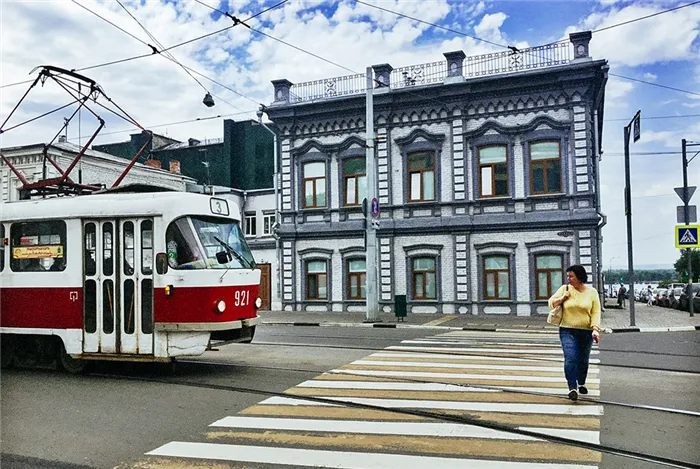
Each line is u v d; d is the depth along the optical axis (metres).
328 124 28.44
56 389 9.87
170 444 6.72
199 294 10.47
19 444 6.83
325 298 28.41
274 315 26.66
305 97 28.97
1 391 9.73
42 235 11.55
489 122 25.27
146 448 6.61
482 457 6.13
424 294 26.39
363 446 6.54
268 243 33.34
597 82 24.44
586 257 23.73
